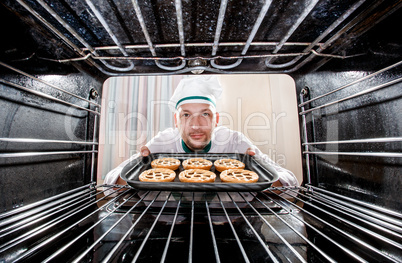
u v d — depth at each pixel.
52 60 0.50
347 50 0.49
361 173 0.47
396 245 0.29
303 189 0.61
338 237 0.38
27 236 0.34
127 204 0.55
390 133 0.39
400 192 0.37
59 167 0.54
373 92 0.43
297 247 0.35
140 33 0.47
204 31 0.47
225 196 0.66
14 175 0.41
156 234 0.39
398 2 0.33
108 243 0.36
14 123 0.41
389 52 0.39
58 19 0.38
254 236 0.39
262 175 0.81
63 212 0.49
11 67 0.36
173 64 0.62
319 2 0.36
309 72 0.64
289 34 0.44
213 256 0.33
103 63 0.61
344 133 0.52
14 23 0.38
